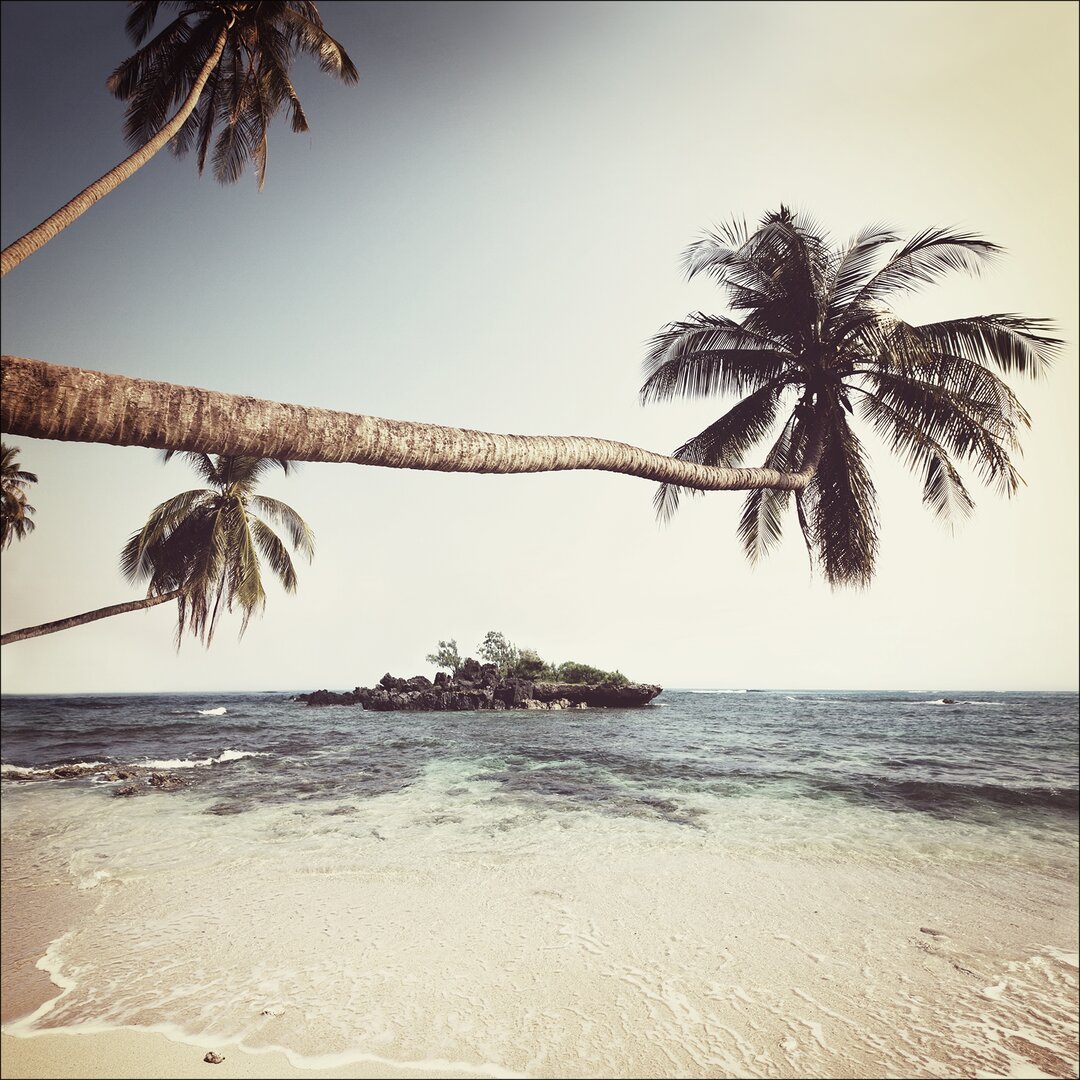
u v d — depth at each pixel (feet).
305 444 7.77
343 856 34.65
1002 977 21.57
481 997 19.99
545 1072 16.38
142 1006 19.35
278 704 272.51
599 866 32.94
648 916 26.48
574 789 54.60
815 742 96.07
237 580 53.78
